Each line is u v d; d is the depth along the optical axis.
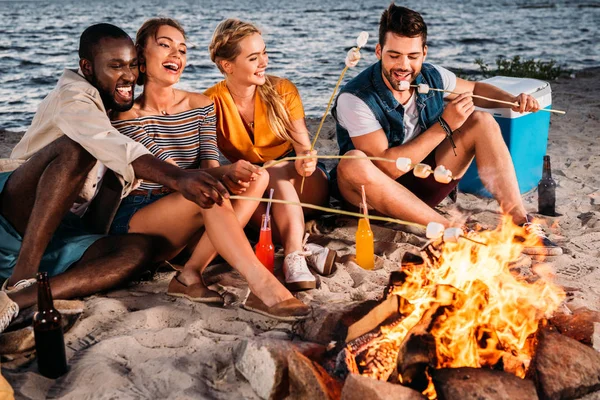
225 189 2.92
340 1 44.94
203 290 3.19
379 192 3.74
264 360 2.48
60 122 3.08
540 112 4.58
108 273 3.17
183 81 12.04
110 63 3.20
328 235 4.09
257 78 3.77
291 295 3.03
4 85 11.80
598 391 2.46
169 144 3.55
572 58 14.77
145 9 37.72
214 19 28.98
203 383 2.57
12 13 33.81
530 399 2.23
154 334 2.88
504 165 3.87
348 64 3.44
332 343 2.66
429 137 3.76
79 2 48.44
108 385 2.53
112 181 3.31
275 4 42.03
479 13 30.59
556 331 2.72
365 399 2.22
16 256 3.24
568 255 3.71
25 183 3.14
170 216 3.29
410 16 3.68
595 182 4.93
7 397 2.30
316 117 7.99
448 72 4.18
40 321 2.55
